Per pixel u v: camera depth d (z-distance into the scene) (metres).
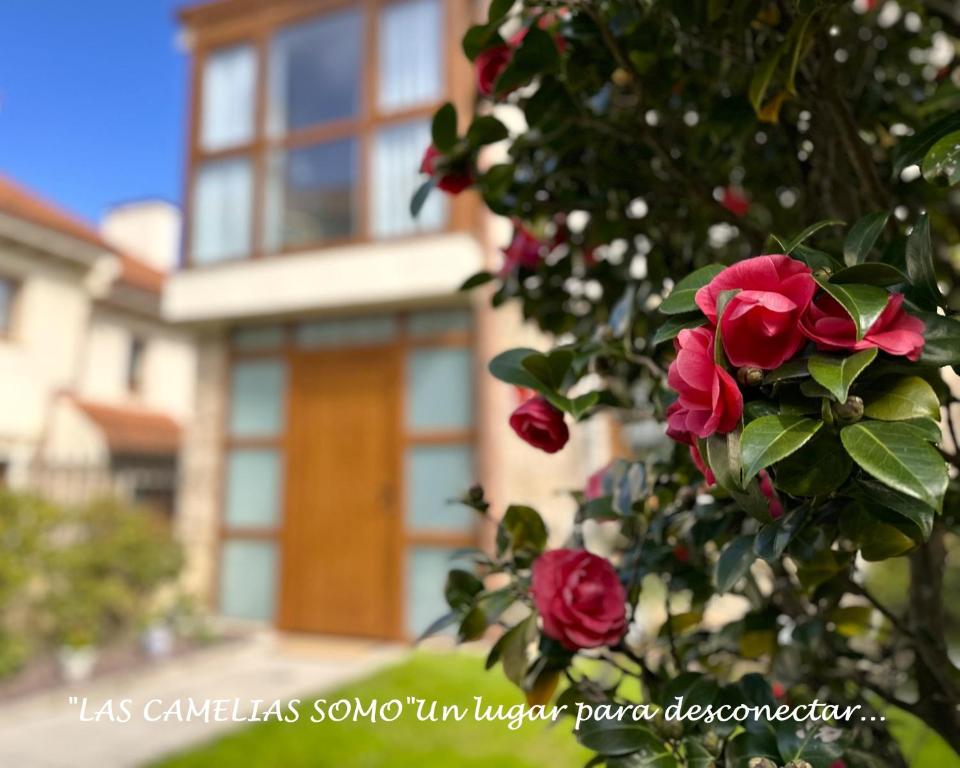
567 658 0.86
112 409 10.30
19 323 8.74
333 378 6.14
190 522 6.36
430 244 5.58
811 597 0.96
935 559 0.99
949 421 0.71
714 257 1.35
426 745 3.11
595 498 0.97
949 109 1.07
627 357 0.93
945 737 0.90
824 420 0.53
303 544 6.01
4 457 8.45
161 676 4.77
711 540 0.91
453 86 5.82
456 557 0.98
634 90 1.07
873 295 0.53
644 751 0.74
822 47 0.86
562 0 0.92
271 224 6.27
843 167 0.99
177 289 6.34
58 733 3.67
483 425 5.43
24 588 5.02
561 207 1.28
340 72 6.30
